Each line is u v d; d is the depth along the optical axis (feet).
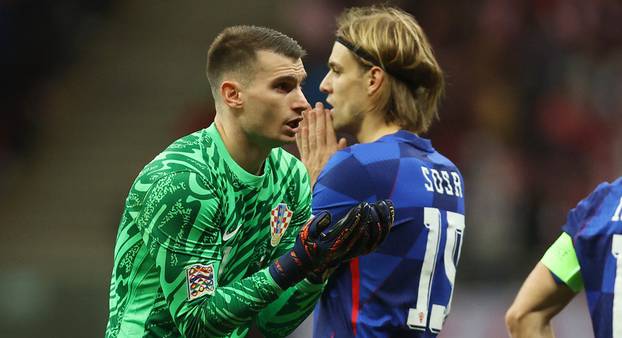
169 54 176.45
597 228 47.75
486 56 163.12
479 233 135.33
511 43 165.17
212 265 43.52
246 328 48.08
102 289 126.52
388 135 50.78
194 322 42.73
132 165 165.07
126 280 44.83
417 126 51.65
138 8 181.37
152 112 170.50
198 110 157.38
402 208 49.37
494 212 139.85
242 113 44.86
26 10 165.58
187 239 43.04
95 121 169.78
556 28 169.68
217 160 44.86
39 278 129.18
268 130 44.73
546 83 163.43
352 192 49.21
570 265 49.34
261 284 42.52
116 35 178.09
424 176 50.19
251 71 44.57
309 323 100.94
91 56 175.11
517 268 123.85
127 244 44.55
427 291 49.98
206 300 42.80
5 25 163.53
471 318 111.45
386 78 50.88
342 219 42.34
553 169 155.33
